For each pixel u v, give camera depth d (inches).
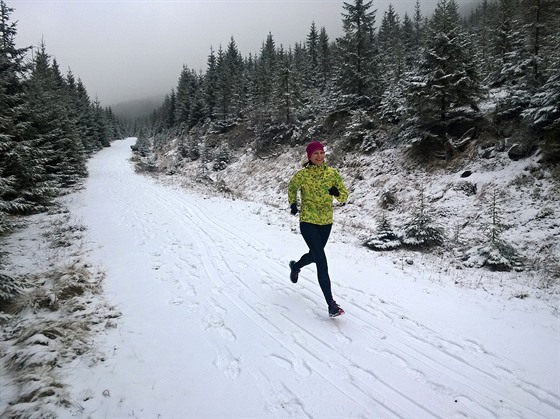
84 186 864.9
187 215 461.1
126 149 2613.2
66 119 1063.6
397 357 145.3
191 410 115.0
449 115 631.8
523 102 560.4
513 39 808.9
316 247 175.2
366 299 202.2
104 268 257.4
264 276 239.1
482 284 249.6
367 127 812.6
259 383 129.0
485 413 113.0
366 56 923.4
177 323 175.3
